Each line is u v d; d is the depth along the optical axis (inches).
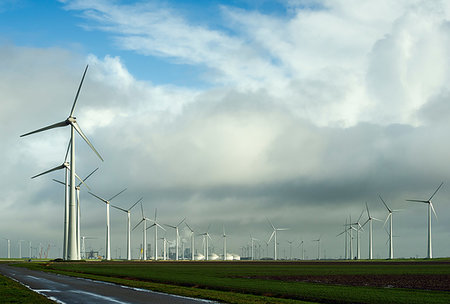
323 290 1872.5
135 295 1539.1
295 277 2856.8
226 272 3550.7
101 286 1925.4
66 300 1373.0
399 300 1520.7
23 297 1376.7
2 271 3408.0
